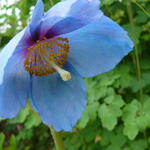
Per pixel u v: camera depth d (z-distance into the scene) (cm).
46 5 21
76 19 15
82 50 17
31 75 17
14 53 16
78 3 14
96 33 16
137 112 25
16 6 26
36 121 28
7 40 16
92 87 27
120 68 29
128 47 16
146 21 30
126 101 31
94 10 14
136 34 28
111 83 27
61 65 17
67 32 16
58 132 17
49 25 16
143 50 32
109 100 26
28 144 45
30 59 17
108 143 29
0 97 15
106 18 15
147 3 30
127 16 31
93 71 17
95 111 26
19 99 17
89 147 31
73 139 31
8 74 16
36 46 17
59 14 15
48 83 17
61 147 17
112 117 25
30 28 16
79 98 17
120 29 15
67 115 17
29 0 25
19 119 28
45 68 17
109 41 16
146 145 28
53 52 17
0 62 14
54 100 17
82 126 26
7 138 49
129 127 24
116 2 30
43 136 42
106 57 17
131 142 28
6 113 16
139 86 29
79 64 17
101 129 30
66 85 17
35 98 17
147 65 30
